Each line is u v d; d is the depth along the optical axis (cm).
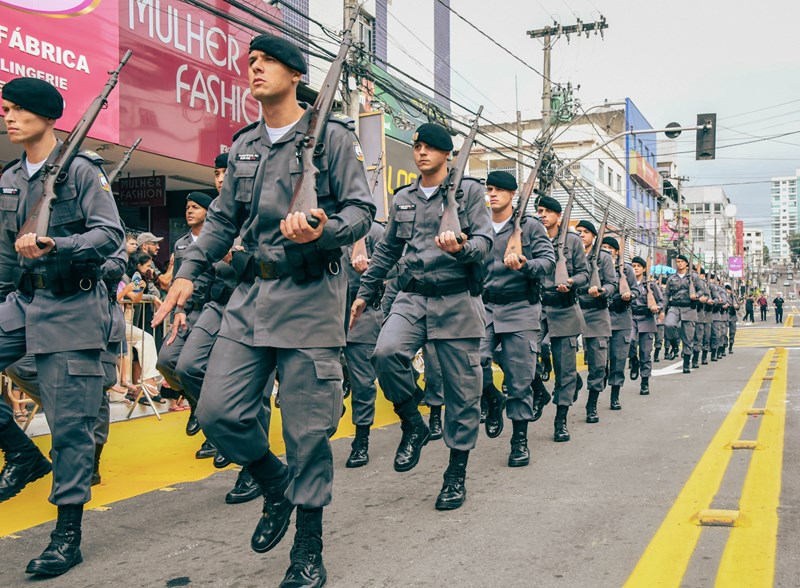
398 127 1848
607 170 3906
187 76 1076
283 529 310
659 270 2942
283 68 293
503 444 627
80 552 338
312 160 286
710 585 299
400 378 465
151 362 766
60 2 863
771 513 397
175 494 462
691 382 1147
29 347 327
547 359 796
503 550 348
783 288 15462
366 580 311
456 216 409
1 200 343
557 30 2106
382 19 2009
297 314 289
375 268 459
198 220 564
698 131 1880
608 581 306
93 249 329
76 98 887
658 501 429
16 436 377
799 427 681
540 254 550
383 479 500
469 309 427
